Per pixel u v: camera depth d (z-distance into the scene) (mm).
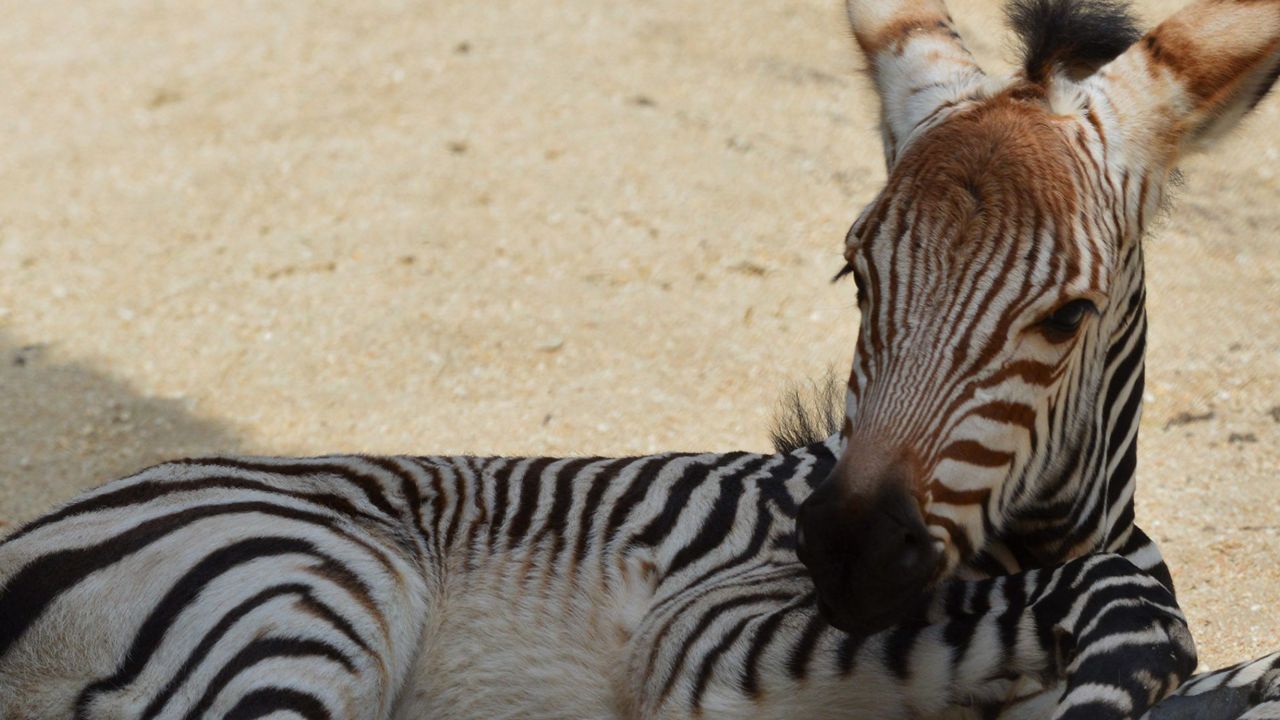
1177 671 3805
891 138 4223
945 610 4117
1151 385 8086
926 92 4066
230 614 4223
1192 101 3834
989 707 4188
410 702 4633
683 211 10102
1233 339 8523
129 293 9398
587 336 8641
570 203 10234
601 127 11375
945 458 3555
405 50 12992
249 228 10148
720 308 8945
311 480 4832
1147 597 3914
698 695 4348
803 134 11328
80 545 4406
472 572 4742
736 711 4309
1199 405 7855
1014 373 3557
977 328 3523
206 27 13969
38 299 9375
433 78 12391
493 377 8227
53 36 14047
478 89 12125
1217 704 4145
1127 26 4258
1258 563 6293
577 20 13570
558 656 4625
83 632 4254
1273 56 3828
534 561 4746
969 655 4043
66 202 10664
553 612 4668
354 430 7750
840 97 12000
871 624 3633
